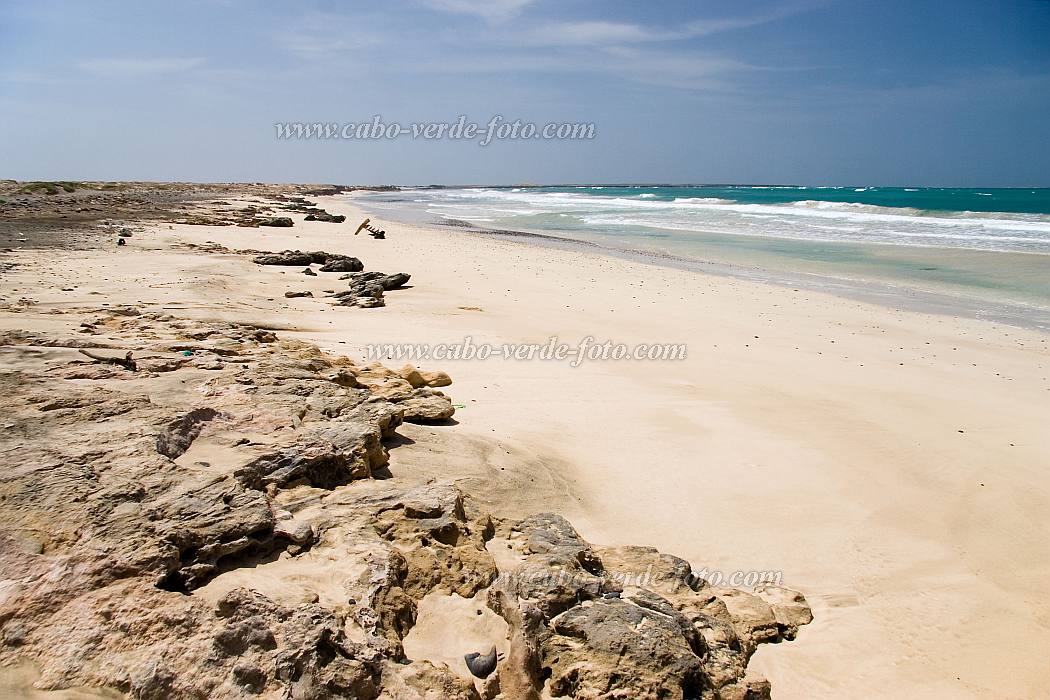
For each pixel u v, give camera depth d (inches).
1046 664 245.9
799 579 294.2
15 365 326.3
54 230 1254.3
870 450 420.2
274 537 223.9
